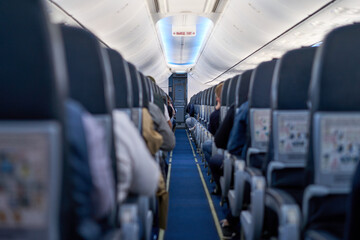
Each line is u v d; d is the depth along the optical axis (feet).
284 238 4.59
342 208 4.21
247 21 28.14
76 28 3.74
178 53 65.16
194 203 14.03
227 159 10.57
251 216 6.86
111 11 22.59
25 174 2.26
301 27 23.39
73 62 3.71
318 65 4.00
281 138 5.82
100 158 3.20
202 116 26.58
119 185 4.43
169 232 10.84
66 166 2.32
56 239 2.35
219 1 29.25
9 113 2.21
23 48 2.14
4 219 2.35
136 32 32.09
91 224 3.02
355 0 16.74
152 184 4.87
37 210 2.31
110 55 5.63
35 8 2.12
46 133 2.19
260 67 7.49
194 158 25.84
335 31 3.91
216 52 47.91
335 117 4.04
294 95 5.65
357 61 3.91
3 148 2.23
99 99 3.80
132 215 4.43
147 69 51.96
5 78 2.17
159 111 9.39
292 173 5.96
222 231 10.89
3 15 2.13
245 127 9.26
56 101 2.21
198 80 82.74
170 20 39.40
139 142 4.59
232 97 11.41
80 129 2.69
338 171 4.14
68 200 2.37
